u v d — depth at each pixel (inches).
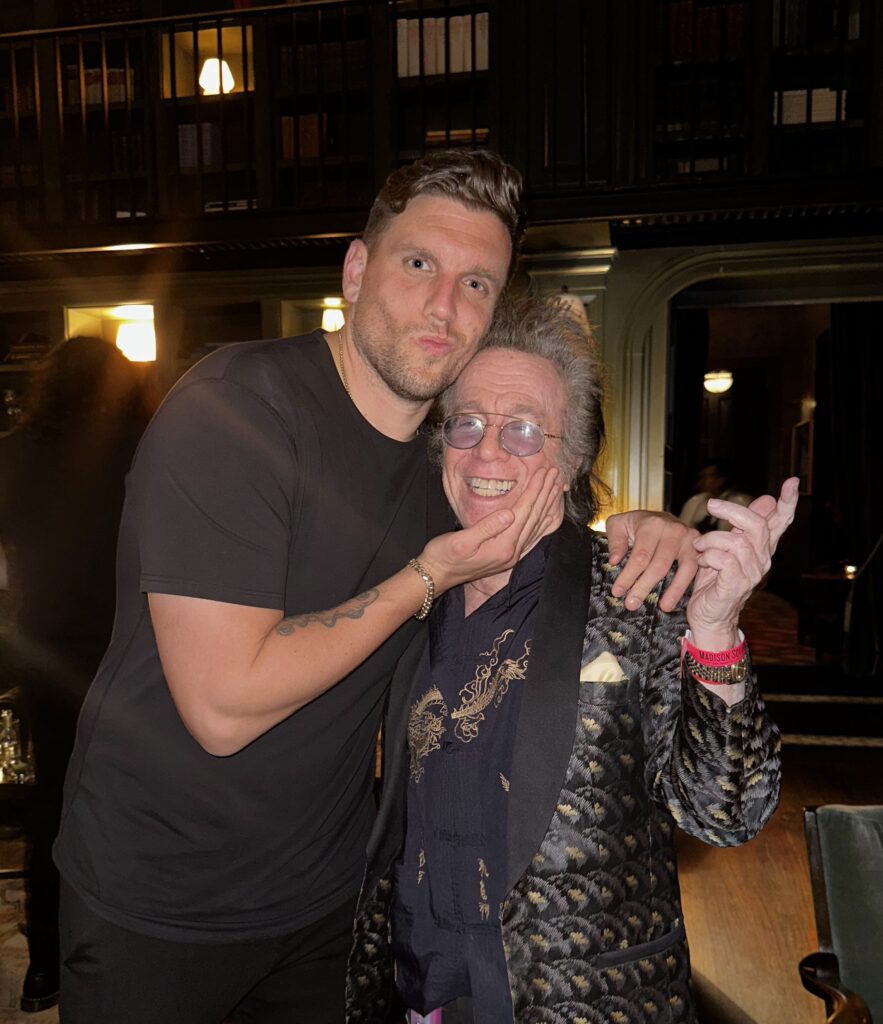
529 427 51.2
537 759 45.2
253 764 50.9
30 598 92.1
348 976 53.1
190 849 51.3
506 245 51.3
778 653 308.8
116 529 91.5
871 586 258.5
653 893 46.8
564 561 49.6
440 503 58.9
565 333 54.6
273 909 53.5
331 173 255.1
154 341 253.9
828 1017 56.0
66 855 53.5
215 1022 54.5
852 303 299.0
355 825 58.2
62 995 53.4
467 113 250.7
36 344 247.0
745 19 224.7
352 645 44.1
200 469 45.0
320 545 51.2
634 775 46.6
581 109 217.3
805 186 191.9
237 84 259.1
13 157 267.1
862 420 300.0
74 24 257.3
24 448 90.7
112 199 240.7
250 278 236.1
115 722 51.4
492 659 49.5
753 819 42.3
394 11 227.6
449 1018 50.8
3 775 120.7
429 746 50.5
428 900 50.5
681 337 333.7
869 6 219.1
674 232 212.5
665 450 226.7
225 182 230.5
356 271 54.1
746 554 38.9
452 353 50.4
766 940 117.7
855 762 187.9
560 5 224.1
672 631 45.5
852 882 61.2
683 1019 46.5
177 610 44.0
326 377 52.2
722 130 212.1
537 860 45.3
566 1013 44.6
